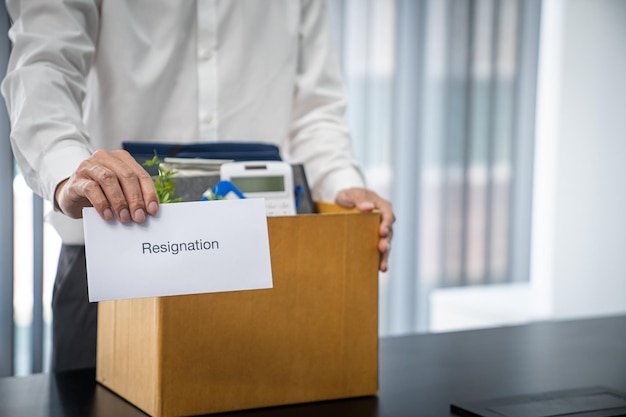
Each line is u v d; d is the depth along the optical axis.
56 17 1.15
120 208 0.80
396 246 3.36
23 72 1.09
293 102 1.47
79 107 1.18
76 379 1.07
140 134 1.28
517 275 3.59
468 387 1.06
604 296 3.67
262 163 1.09
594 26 3.53
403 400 1.00
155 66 1.27
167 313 0.89
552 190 3.58
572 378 1.12
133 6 1.25
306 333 0.97
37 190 1.06
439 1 3.33
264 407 0.96
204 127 1.33
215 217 0.84
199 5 1.30
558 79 3.54
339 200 1.21
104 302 1.03
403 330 3.40
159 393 0.90
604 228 3.65
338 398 1.00
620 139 3.64
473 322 3.02
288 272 0.95
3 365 2.43
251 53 1.35
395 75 3.23
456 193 3.45
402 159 3.32
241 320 0.93
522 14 3.46
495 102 3.46
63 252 1.24
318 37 1.47
